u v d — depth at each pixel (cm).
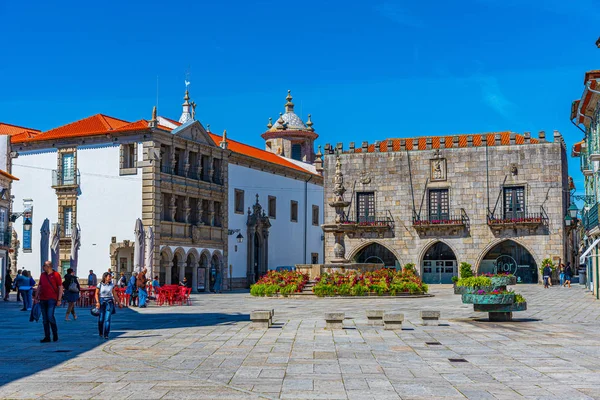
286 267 7069
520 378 1333
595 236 4300
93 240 5594
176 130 5738
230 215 6481
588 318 2623
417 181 6322
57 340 1962
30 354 1678
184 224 5788
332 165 6519
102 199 5588
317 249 8106
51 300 1942
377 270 4447
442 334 2077
